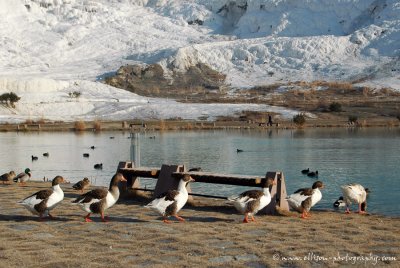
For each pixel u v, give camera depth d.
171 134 75.25
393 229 15.99
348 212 19.81
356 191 19.66
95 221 16.48
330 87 146.12
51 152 51.59
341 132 76.88
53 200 16.44
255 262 11.99
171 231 15.04
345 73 161.25
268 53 183.75
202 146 56.84
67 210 18.36
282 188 18.44
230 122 96.19
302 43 183.62
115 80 160.88
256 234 14.83
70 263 11.70
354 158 44.91
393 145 56.00
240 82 165.25
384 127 86.44
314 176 34.50
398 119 94.62
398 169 37.66
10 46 193.25
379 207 23.47
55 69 177.12
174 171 20.69
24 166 41.00
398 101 120.06
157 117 106.00
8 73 166.75
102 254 12.46
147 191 22.58
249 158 45.94
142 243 13.55
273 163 42.34
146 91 152.50
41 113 115.25
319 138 66.50
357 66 165.62
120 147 56.09
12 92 122.56
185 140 64.56
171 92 152.88
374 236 14.75
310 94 138.62
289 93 142.12
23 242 13.59
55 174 36.12
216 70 176.75
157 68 171.88
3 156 48.25
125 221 16.56
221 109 108.38
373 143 58.78
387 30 183.12
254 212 16.50
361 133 74.38
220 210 19.25
